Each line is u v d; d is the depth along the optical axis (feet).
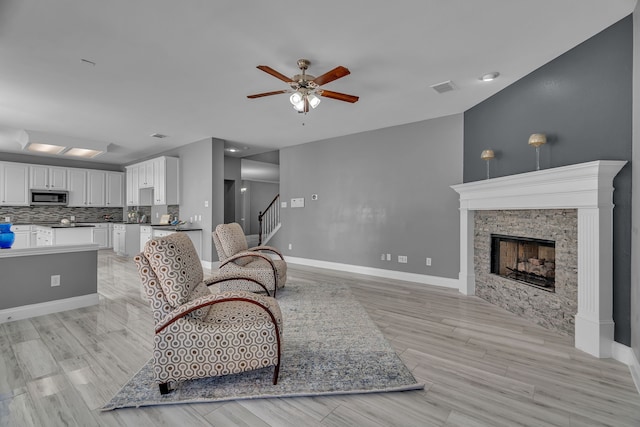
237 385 6.55
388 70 10.34
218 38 8.41
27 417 5.57
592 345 8.01
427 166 15.66
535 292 10.32
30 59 9.46
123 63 9.75
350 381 6.72
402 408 5.90
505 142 11.82
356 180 18.38
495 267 12.69
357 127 17.15
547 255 10.50
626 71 7.72
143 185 23.54
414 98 12.82
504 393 6.38
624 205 7.75
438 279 15.31
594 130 8.48
